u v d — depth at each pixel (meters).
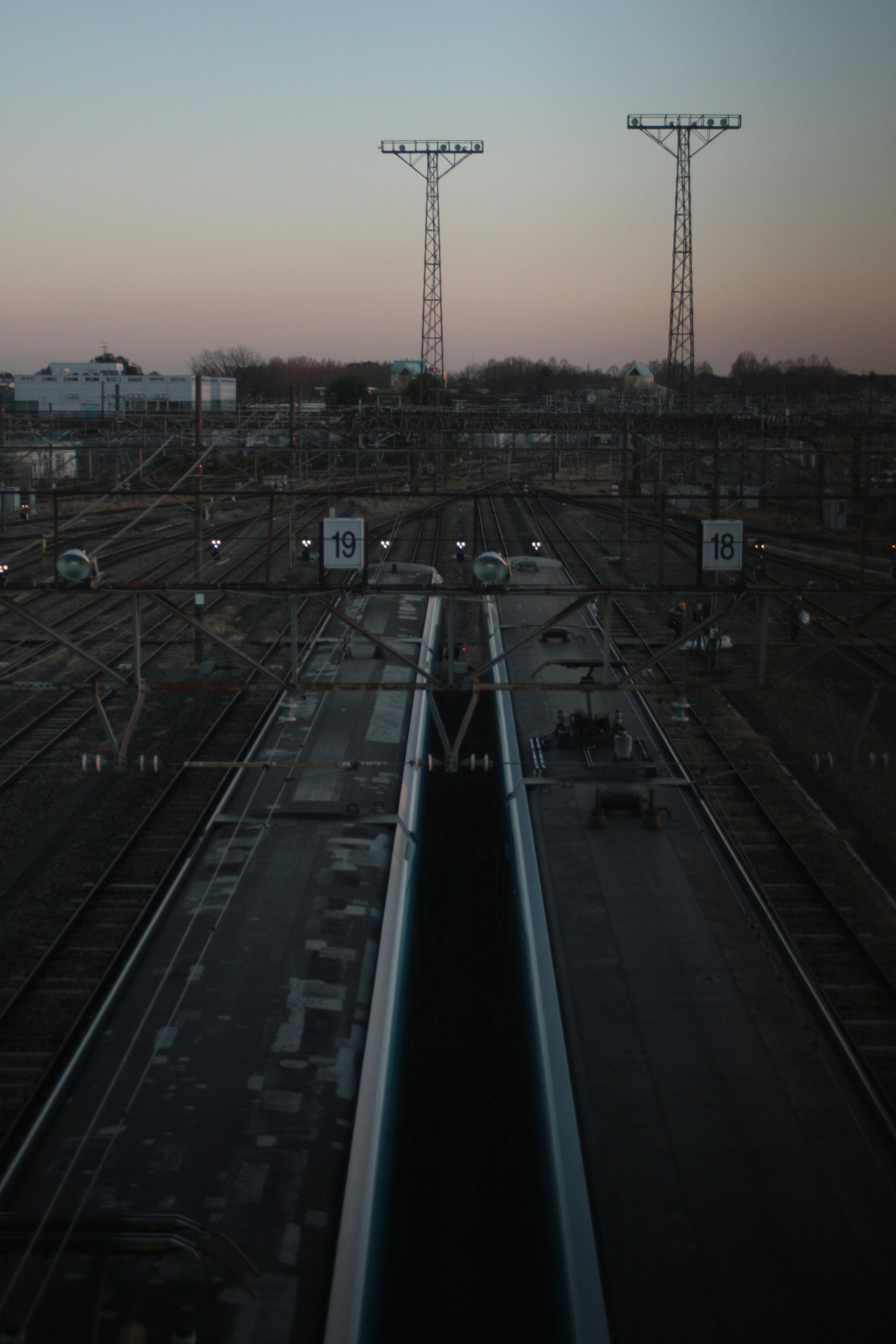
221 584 13.52
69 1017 14.09
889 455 39.72
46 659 31.34
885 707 28.17
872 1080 10.38
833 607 38.25
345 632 26.88
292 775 18.28
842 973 15.10
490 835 21.17
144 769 14.46
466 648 33.88
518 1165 12.37
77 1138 9.52
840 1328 7.68
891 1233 8.53
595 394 85.81
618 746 18.81
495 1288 10.99
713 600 33.09
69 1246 8.10
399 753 19.41
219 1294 7.88
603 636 23.83
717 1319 7.78
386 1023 11.57
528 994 12.43
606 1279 8.14
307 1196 8.91
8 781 22.03
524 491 40.62
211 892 14.18
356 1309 7.89
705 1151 9.42
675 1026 11.22
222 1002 11.61
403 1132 11.95
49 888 17.75
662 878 14.61
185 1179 9.02
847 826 20.53
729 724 26.48
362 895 14.09
